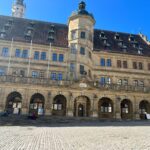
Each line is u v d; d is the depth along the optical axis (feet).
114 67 172.14
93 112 138.41
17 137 49.60
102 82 156.46
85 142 43.01
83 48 161.38
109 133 61.98
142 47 192.03
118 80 170.91
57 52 160.25
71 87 139.13
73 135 55.98
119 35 200.54
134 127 88.07
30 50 155.74
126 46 186.19
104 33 196.03
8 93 130.52
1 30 161.17
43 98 147.74
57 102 148.97
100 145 39.24
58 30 183.32
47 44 159.43
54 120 110.73
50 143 41.34
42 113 134.51
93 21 172.86
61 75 156.56
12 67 150.10
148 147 37.55
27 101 131.44
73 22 167.53
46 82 136.67
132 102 149.07
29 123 100.01
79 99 149.89
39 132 63.36
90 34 169.27
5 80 131.34
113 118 135.44
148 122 119.85
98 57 171.63
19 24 176.45
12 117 108.27
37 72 153.58
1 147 35.58
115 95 146.20
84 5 173.99
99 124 103.71
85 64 158.51
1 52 150.71
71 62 157.99
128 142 43.62
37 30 175.11
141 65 179.11
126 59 176.96
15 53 153.07
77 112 148.56
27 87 133.59
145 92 152.66
